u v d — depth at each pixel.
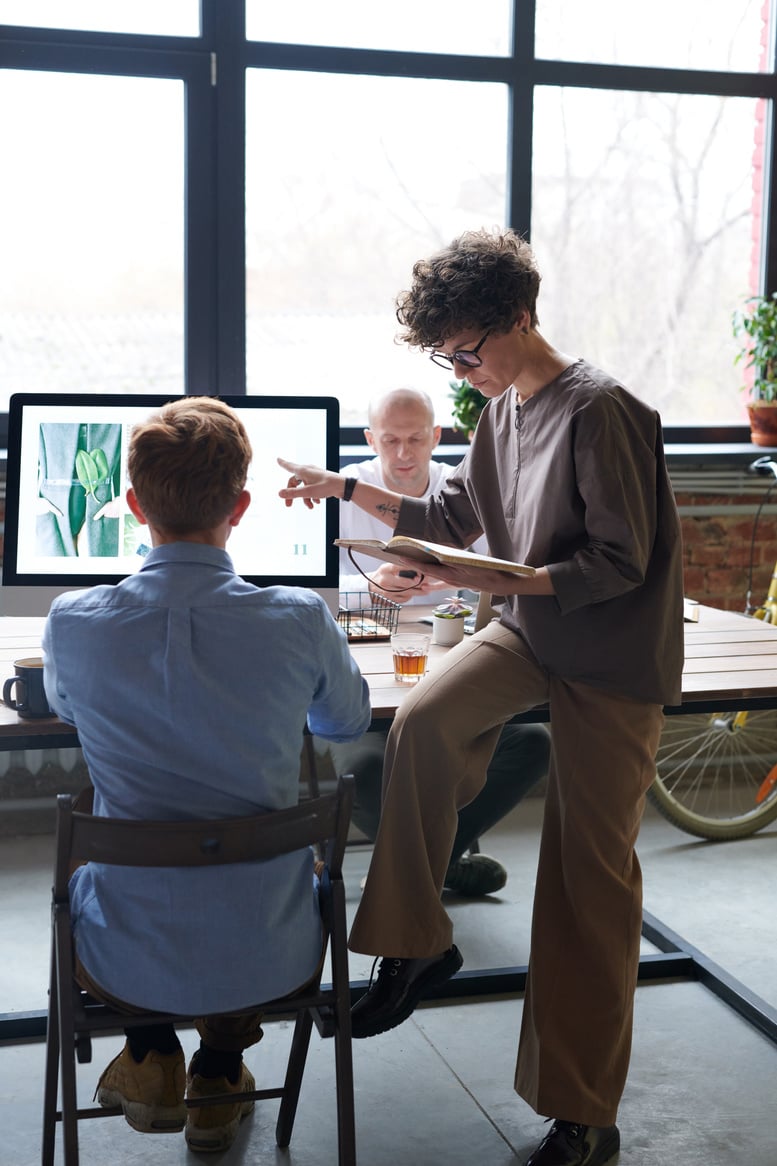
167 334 3.77
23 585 2.25
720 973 2.68
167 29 3.62
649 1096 2.27
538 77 3.89
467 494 2.28
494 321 1.87
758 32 4.08
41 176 3.61
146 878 1.60
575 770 1.95
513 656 2.01
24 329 3.68
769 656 2.41
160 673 1.55
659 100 4.03
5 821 3.54
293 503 2.29
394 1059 2.39
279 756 1.63
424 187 3.89
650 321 4.15
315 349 3.89
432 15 3.81
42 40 3.52
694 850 3.53
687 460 3.93
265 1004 1.68
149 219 3.70
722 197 4.13
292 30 3.72
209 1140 2.03
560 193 4.01
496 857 3.43
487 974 2.66
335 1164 2.04
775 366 4.07
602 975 1.96
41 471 2.24
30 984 2.66
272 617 1.61
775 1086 2.31
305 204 3.81
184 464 1.62
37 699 1.92
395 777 1.92
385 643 2.52
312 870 1.76
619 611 1.93
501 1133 2.15
